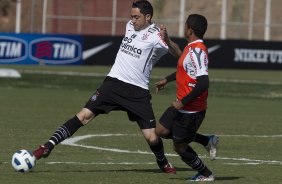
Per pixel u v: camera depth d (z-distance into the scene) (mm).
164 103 73500
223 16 134375
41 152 32906
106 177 32719
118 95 33469
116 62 33781
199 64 30047
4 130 49594
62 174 33219
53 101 71562
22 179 31609
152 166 36500
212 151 32594
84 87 88062
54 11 137500
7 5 105375
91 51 119000
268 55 125250
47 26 137000
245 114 65625
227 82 96938
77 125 33344
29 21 142500
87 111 33500
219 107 71250
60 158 38688
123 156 40156
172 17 142750
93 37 118812
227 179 33031
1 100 70688
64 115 60062
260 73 117438
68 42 117000
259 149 44406
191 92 29938
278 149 44594
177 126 31094
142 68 33375
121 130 52062
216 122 58781
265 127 56469
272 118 63000
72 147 43156
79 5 137500
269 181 32844
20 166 32750
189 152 31750
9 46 113125
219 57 123312
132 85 33375
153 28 33594
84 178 32312
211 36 148250
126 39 33688
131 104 33500
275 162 39000
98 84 91188
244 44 124312
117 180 32000
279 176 34312
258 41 124750
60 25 137500
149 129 33688
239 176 34031
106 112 33719
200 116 31078
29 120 55844
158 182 31688
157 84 33625
